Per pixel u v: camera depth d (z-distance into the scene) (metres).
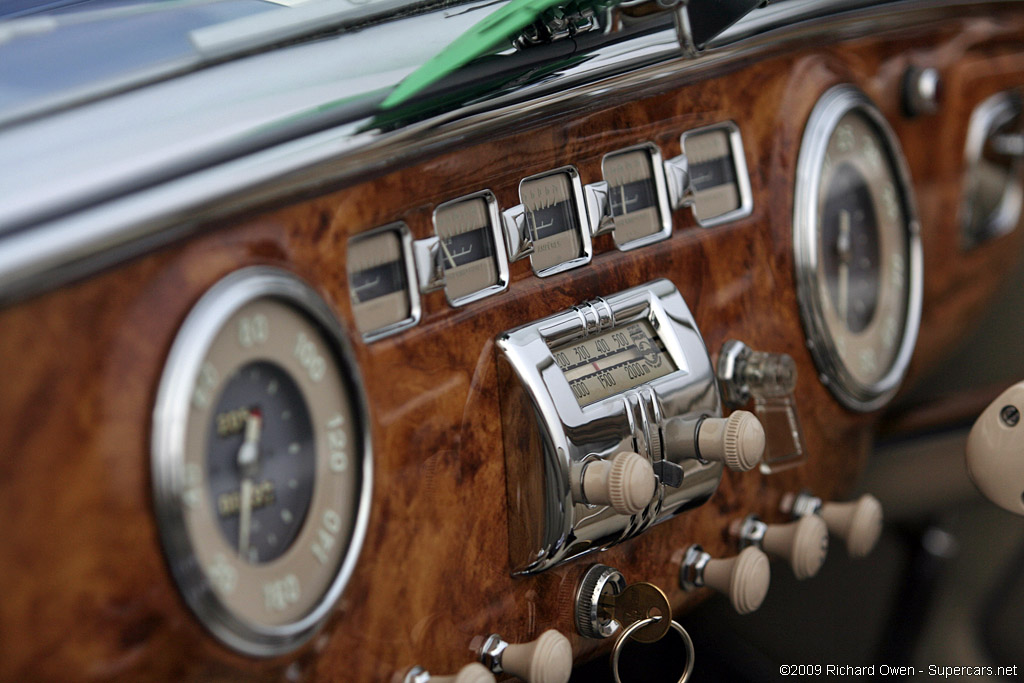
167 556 1.08
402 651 1.17
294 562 1.12
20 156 1.08
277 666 1.12
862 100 1.32
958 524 1.44
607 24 1.20
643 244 1.24
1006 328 1.48
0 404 1.06
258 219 1.12
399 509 1.16
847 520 1.31
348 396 1.14
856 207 1.33
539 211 1.21
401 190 1.16
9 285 1.05
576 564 1.22
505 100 1.17
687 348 1.23
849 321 1.33
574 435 1.19
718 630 1.44
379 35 1.17
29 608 1.07
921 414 1.43
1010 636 1.38
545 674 1.18
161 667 1.09
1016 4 1.42
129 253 1.08
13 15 1.20
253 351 1.11
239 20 1.16
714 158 1.27
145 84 1.12
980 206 1.44
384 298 1.16
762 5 1.25
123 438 1.08
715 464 1.24
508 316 1.19
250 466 1.11
